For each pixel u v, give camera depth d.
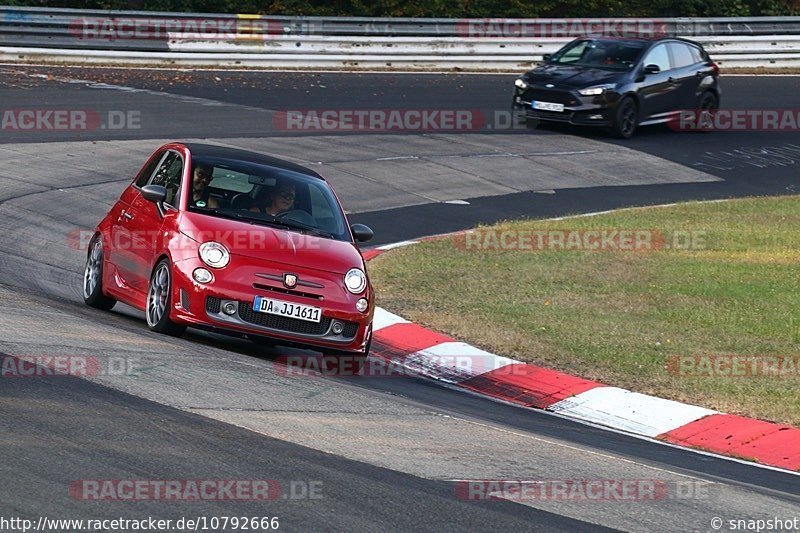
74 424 22.42
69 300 38.53
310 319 32.59
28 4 127.25
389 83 99.75
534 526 19.91
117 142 70.19
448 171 74.31
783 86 110.94
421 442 25.06
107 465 20.33
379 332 39.69
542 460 24.97
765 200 71.94
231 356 31.88
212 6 132.75
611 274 50.00
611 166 80.00
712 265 52.44
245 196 35.50
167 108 81.62
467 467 23.42
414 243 55.31
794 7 155.50
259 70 102.56
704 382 35.00
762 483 26.11
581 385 34.22
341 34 107.50
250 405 26.02
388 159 75.12
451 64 110.94
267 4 135.50
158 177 37.31
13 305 33.72
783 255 55.41
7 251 45.19
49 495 18.53
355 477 21.53
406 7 139.62
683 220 64.19
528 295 45.69
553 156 80.94
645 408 32.34
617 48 90.12
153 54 100.94
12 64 95.19
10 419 22.17
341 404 27.81
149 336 32.38
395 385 32.94
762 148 89.06
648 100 88.31
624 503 22.06
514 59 112.62
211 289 31.91
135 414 23.75
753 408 32.56
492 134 85.31
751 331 41.28
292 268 32.91
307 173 38.16
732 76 114.81
